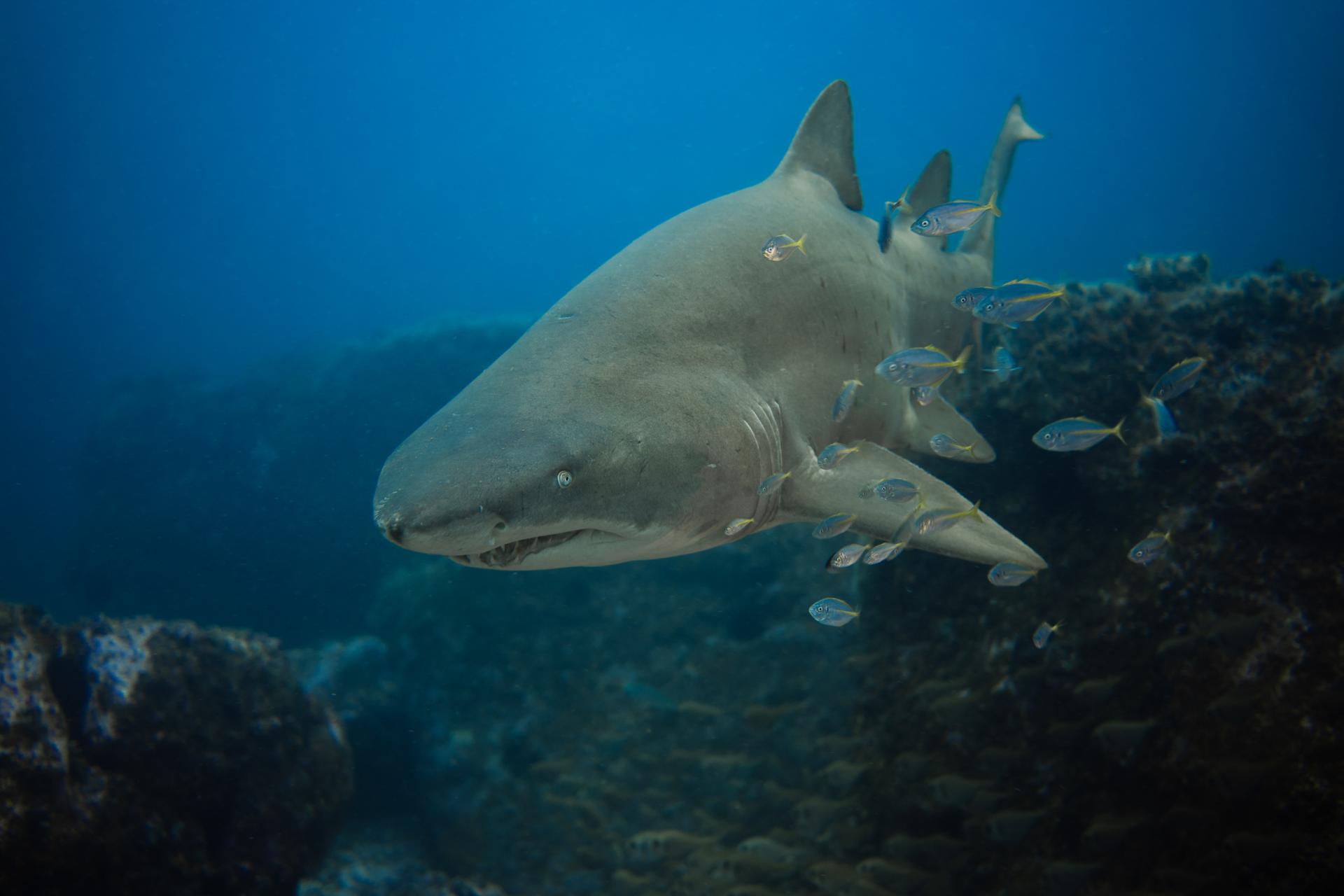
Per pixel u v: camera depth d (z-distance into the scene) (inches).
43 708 189.3
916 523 130.5
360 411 674.2
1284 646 157.8
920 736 215.6
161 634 226.1
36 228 4542.3
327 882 254.4
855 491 142.5
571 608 359.6
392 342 705.0
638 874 281.4
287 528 660.1
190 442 695.1
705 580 342.3
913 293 193.3
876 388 170.4
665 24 5718.5
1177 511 184.4
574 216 6845.5
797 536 335.0
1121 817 166.7
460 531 94.7
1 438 2166.6
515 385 115.6
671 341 127.1
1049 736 183.2
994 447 222.7
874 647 240.7
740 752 301.9
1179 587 176.2
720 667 321.7
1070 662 188.9
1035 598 203.8
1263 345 193.8
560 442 104.8
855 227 179.2
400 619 401.1
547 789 321.4
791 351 146.8
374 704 367.2
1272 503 171.6
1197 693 164.2
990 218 246.5
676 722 317.7
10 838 170.1
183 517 671.1
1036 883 176.7
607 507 109.1
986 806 189.0
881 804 219.8
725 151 6761.8
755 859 232.7
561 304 133.3
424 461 102.3
